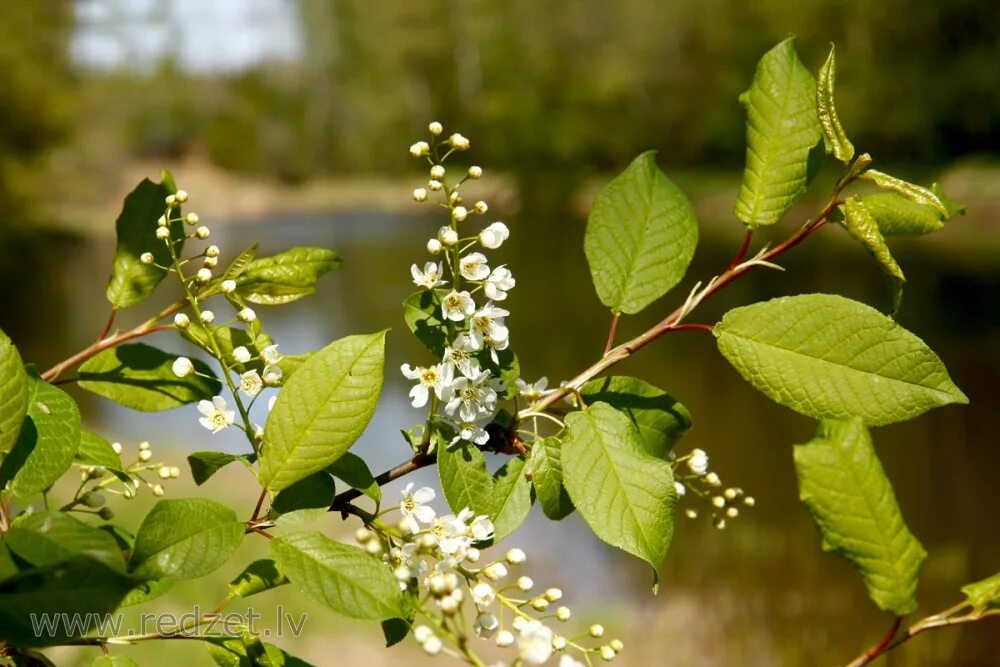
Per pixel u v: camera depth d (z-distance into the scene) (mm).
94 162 36500
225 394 2094
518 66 40625
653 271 1453
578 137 38094
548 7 39750
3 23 28547
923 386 1232
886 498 995
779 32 31000
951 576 7215
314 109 48844
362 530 1104
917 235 1370
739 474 9422
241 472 9180
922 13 27578
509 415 1338
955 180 25266
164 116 46312
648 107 37188
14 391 1100
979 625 6418
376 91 47594
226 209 41000
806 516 8547
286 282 1593
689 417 1431
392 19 45000
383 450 10484
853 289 16625
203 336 1421
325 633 5910
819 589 7203
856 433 1005
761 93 1399
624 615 6852
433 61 44594
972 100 27062
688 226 1475
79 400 13266
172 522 1035
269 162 47906
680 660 6168
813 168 1364
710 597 7086
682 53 35781
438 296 1278
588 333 15805
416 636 939
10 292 21250
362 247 27875
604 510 1184
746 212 1375
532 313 17812
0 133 27438
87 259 27016
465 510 1205
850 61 29000
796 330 1278
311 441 1139
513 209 37562
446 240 1266
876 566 996
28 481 1154
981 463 9375
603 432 1240
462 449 1275
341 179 48781
